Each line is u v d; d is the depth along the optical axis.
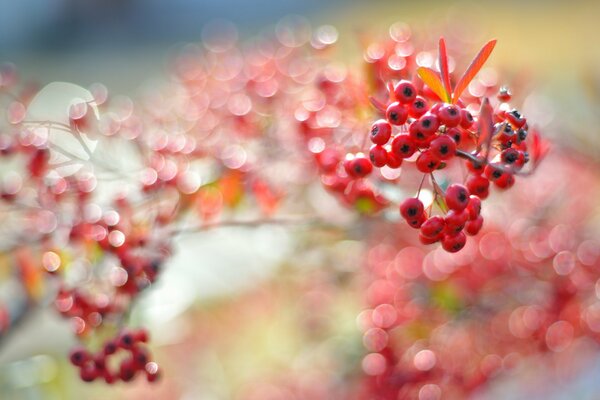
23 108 0.79
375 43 0.71
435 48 0.81
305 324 1.01
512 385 0.92
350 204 0.71
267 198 0.78
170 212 0.74
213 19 3.66
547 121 0.88
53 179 0.74
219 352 1.09
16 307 0.79
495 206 0.86
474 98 0.72
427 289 0.84
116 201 0.73
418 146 0.61
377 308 0.84
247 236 0.95
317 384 1.01
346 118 0.73
